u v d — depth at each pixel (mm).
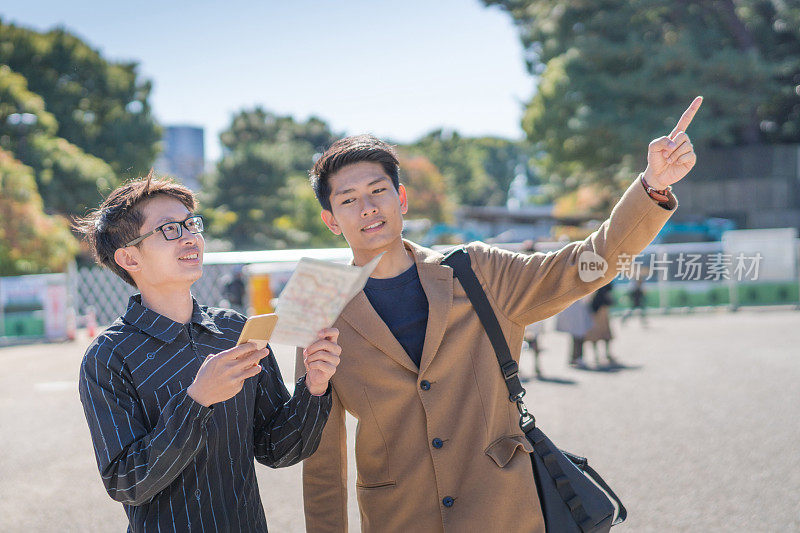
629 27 29953
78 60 37844
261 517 2100
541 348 13914
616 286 18047
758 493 4914
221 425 1960
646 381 9492
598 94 29844
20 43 36969
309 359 1991
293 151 64188
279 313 1786
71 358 14078
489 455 2186
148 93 40750
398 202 2320
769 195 29359
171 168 72250
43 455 6867
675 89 28031
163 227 2025
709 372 9938
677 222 26297
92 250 2168
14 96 29328
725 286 19328
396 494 2246
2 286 17984
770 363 10445
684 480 5281
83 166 30750
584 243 2246
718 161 29828
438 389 2207
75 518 5113
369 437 2277
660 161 2096
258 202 50312
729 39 29766
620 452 6090
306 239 49281
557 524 2168
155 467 1744
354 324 2260
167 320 2018
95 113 39438
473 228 45781
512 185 107562
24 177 22062
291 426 2098
